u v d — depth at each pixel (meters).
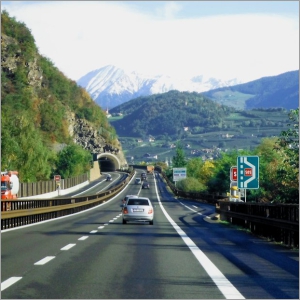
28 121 123.75
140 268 16.70
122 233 31.62
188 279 14.74
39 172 125.44
